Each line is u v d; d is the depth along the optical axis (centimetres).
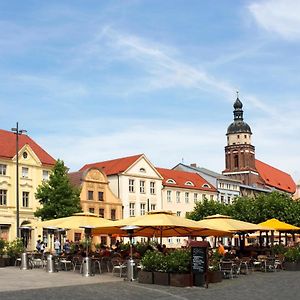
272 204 6153
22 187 6500
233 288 2230
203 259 2269
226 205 7119
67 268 3359
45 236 6562
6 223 6259
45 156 7025
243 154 12156
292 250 3462
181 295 1970
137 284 2359
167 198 8619
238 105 12512
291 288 2203
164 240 8156
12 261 3681
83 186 7231
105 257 3103
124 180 7906
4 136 6775
